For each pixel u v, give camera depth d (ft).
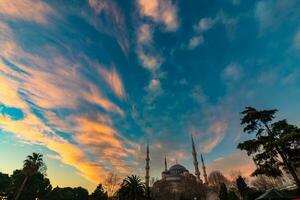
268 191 74.23
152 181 321.11
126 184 141.08
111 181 242.17
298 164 77.30
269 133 83.76
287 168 80.43
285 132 78.69
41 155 171.94
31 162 165.58
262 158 81.92
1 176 191.11
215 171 317.22
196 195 273.13
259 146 82.79
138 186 139.95
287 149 76.18
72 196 230.48
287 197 71.05
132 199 136.15
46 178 208.03
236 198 175.73
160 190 275.59
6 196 184.55
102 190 238.89
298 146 75.31
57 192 216.74
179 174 345.72
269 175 80.84
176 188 294.46
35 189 188.24
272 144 76.28
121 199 139.95
